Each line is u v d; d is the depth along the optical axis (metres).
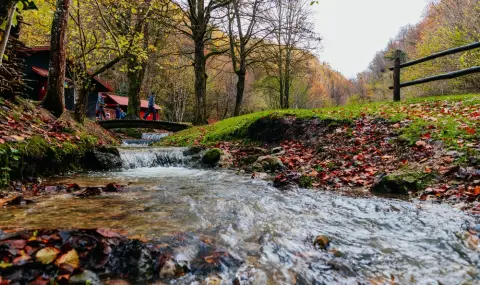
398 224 2.80
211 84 39.81
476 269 1.95
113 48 9.44
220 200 3.73
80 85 10.71
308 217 3.05
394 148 5.57
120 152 7.14
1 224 2.39
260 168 6.30
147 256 1.88
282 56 25.53
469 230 2.48
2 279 1.48
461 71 6.95
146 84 38.88
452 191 3.63
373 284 1.79
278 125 8.75
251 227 2.71
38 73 18.50
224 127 11.27
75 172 5.95
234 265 1.94
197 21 16.38
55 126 6.42
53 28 7.73
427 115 6.85
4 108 5.62
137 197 3.78
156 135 18.45
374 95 49.12
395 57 9.90
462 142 4.79
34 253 1.70
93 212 2.95
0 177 3.82
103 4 9.25
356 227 2.75
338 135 7.11
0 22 2.77
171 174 6.23
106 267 1.73
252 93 42.03
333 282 1.80
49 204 3.23
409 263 2.05
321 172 5.31
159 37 19.67
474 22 14.98
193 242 2.22
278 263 2.01
